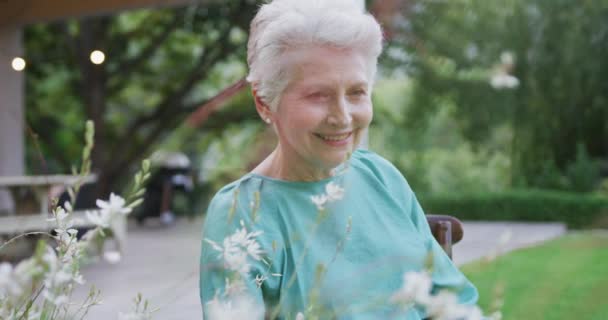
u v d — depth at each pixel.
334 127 0.96
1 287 0.57
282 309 0.97
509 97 12.05
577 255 5.20
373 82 1.01
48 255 0.62
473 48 12.27
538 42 11.83
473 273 3.19
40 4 6.81
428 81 12.29
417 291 0.54
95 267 5.12
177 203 11.98
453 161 13.02
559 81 11.81
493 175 12.75
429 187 12.62
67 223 0.78
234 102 10.35
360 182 1.13
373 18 0.99
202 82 12.27
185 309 1.50
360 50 0.97
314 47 0.95
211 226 1.00
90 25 10.77
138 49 12.47
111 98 12.34
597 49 11.70
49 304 0.72
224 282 0.89
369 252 1.06
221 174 10.63
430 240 1.19
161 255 6.03
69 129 12.84
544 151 12.11
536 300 3.25
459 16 12.02
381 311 0.99
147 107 13.39
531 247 5.96
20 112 7.30
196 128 11.04
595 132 12.03
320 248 1.03
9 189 4.97
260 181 1.07
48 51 11.67
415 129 12.83
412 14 11.39
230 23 10.93
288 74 0.96
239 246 0.76
